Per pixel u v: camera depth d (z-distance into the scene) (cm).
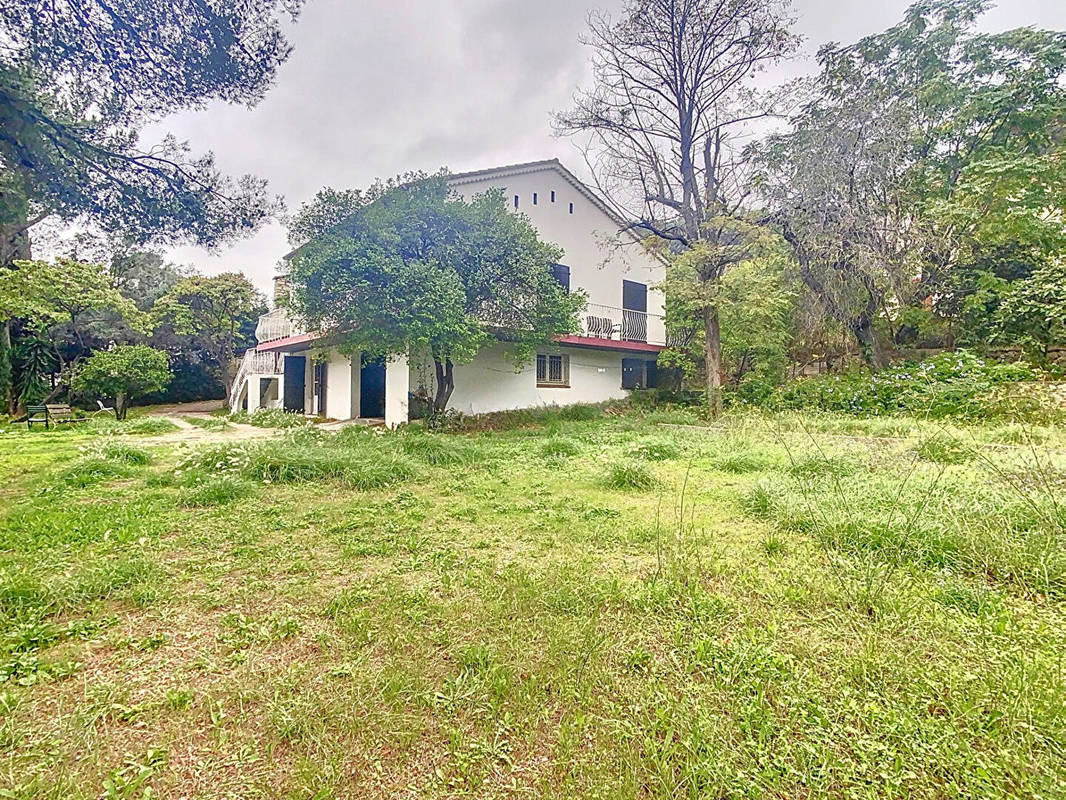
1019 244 1227
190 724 171
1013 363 1083
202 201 610
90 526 396
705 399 1387
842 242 1220
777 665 199
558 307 1152
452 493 532
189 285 2234
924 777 144
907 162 1300
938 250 1249
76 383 1627
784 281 1380
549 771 149
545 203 1589
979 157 1244
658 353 1791
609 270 1783
